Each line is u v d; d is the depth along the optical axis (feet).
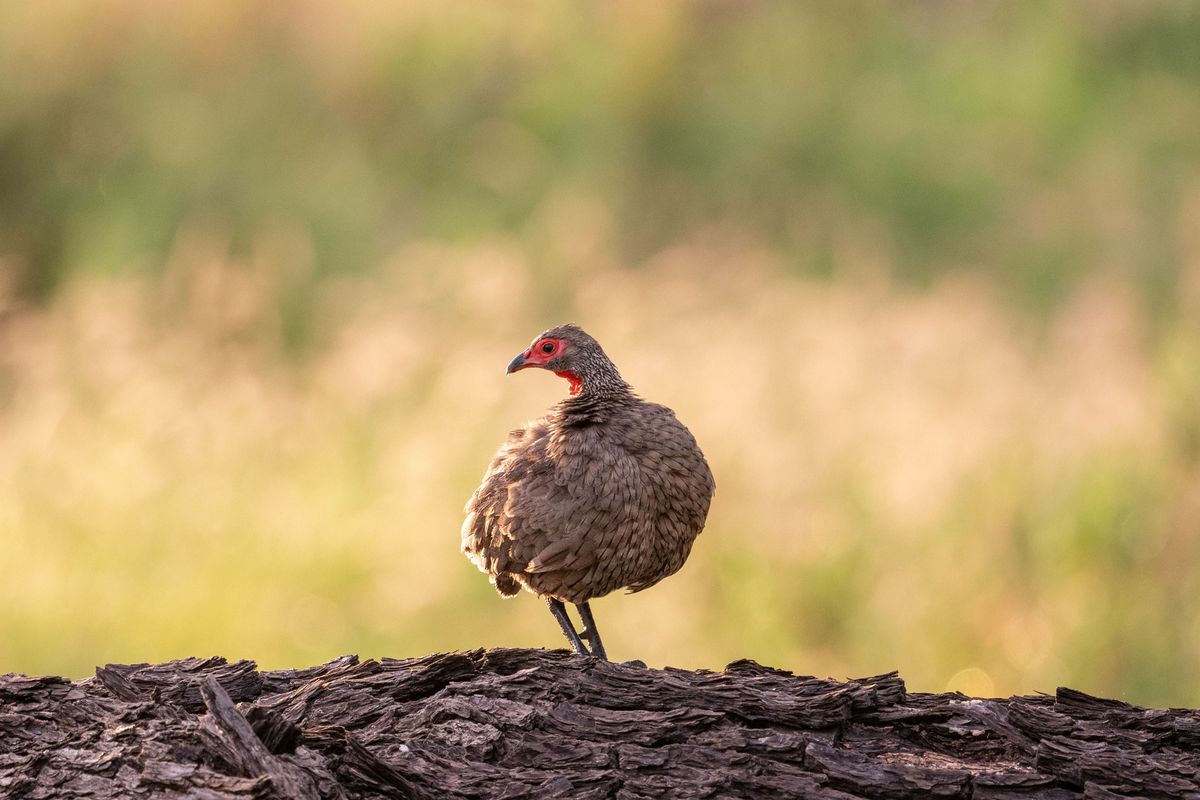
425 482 43.70
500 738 19.15
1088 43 89.81
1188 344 47.39
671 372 47.55
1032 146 85.05
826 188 83.25
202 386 51.24
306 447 47.21
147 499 43.78
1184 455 43.45
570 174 82.69
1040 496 42.37
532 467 23.48
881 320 53.26
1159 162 81.82
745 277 61.00
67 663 40.47
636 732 19.26
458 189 80.74
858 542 41.55
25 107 84.12
